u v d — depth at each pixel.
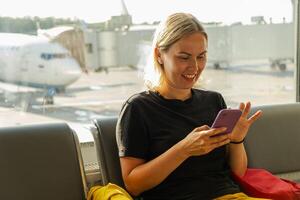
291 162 1.93
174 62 1.48
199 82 1.76
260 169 1.75
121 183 1.59
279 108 1.99
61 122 1.65
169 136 1.50
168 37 1.48
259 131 1.90
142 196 1.54
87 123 2.03
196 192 1.48
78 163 1.59
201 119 1.58
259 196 1.54
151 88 1.60
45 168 1.52
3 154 1.48
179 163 1.39
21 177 1.48
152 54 1.58
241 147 1.62
